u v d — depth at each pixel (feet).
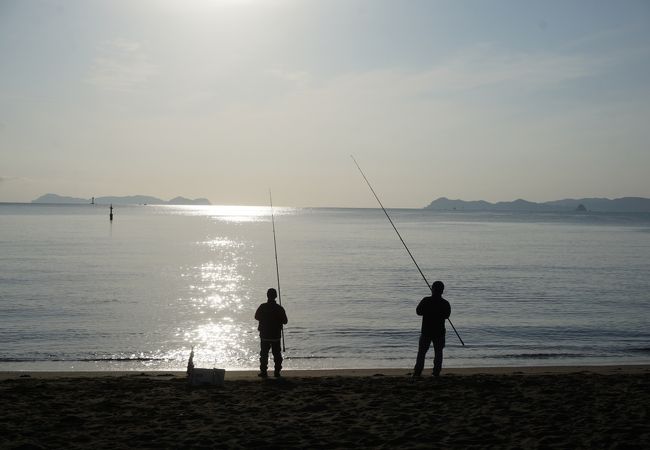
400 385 34.50
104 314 74.74
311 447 22.36
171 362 51.62
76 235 244.42
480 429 24.49
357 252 178.19
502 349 58.80
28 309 77.46
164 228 320.09
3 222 359.46
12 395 30.68
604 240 250.98
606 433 23.73
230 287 101.40
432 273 125.29
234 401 30.12
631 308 83.10
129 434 23.88
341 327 68.28
